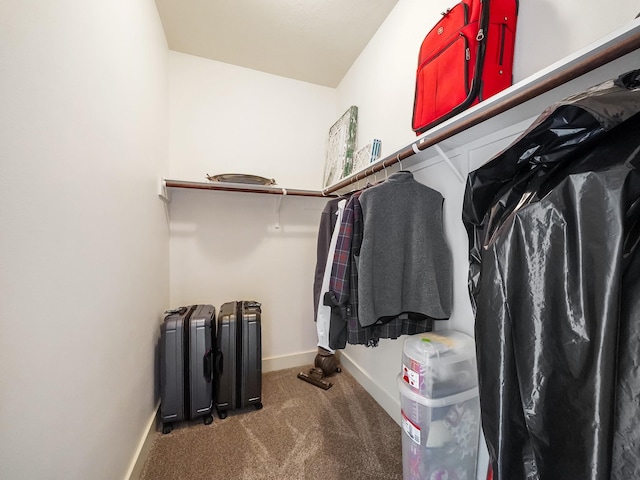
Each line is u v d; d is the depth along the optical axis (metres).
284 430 1.46
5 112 0.50
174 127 1.92
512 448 0.52
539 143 0.55
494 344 0.53
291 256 2.24
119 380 1.00
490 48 0.89
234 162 2.07
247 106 2.11
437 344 1.00
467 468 0.97
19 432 0.53
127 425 1.07
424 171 1.38
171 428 1.46
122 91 1.04
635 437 0.37
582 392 0.40
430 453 0.92
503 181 0.67
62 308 0.67
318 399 1.75
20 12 0.54
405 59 1.50
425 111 1.12
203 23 1.66
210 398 1.54
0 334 0.49
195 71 1.97
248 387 1.62
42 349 0.60
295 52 1.94
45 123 0.61
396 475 1.17
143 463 1.22
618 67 0.63
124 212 1.06
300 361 2.25
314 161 2.31
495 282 0.53
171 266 1.92
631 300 0.40
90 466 0.78
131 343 1.12
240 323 1.65
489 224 0.67
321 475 1.17
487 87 0.89
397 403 1.52
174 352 1.47
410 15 1.45
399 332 1.20
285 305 2.23
